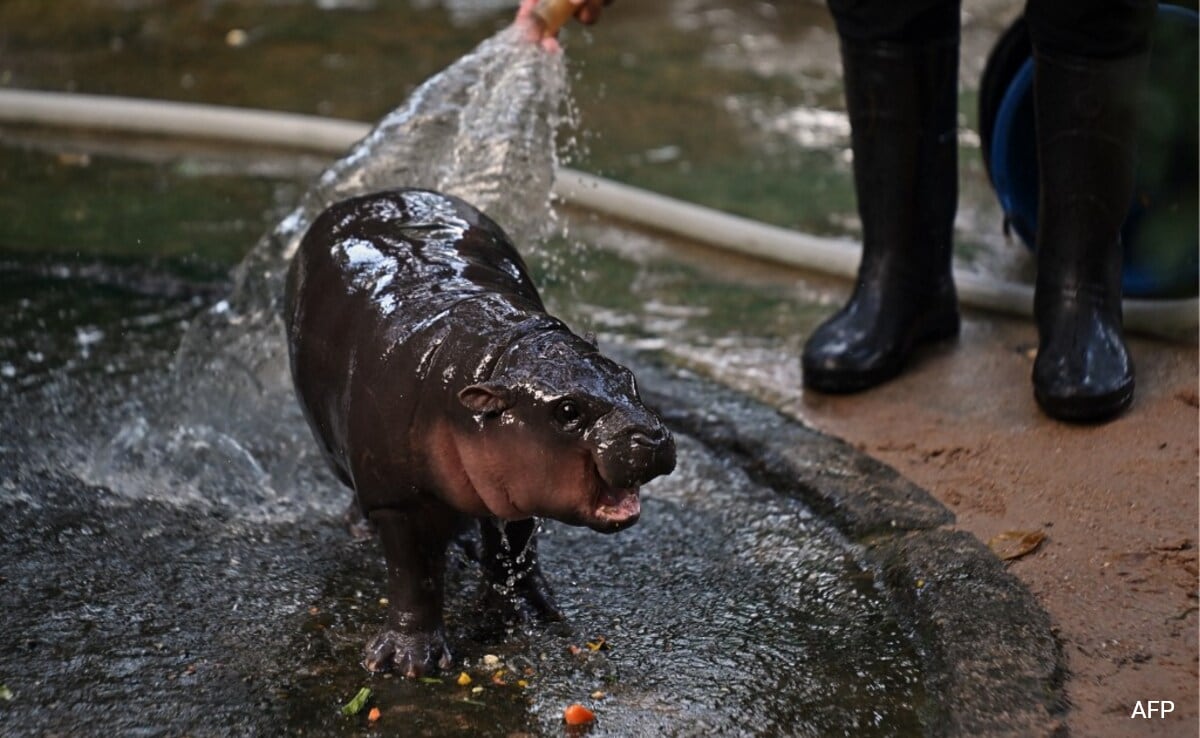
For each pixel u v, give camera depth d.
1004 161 6.92
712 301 7.20
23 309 6.87
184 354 5.98
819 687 4.31
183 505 5.32
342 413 4.32
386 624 4.39
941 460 5.56
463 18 11.88
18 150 9.20
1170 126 6.42
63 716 4.09
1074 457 5.46
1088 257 5.79
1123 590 4.67
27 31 11.51
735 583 4.91
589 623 4.64
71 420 5.85
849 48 6.07
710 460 5.76
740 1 12.35
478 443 3.88
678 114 9.80
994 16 11.40
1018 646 4.36
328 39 11.33
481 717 4.12
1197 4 6.53
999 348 6.48
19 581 4.77
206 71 10.59
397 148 5.87
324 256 4.70
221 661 4.38
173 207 8.25
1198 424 5.59
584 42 11.22
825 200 8.39
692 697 4.24
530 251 6.00
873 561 5.02
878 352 6.16
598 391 3.75
